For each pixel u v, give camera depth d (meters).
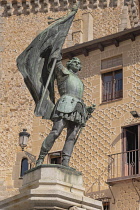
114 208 24.27
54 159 27.08
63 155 10.41
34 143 28.78
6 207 9.84
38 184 9.49
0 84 31.83
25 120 30.09
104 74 27.73
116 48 27.62
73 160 26.67
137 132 25.30
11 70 32.16
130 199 23.86
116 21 32.00
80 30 31.56
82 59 28.66
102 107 26.92
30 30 33.06
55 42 10.80
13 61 32.47
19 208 9.64
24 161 28.95
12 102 31.06
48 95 10.73
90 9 32.78
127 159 25.03
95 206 9.81
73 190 9.69
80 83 10.74
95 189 25.36
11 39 33.16
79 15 32.75
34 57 10.81
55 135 10.24
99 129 26.53
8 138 30.00
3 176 28.92
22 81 31.61
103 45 27.92
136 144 25.16
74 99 10.39
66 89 10.58
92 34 32.09
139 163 24.28
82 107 10.52
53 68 10.49
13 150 29.48
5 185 28.56
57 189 9.36
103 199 24.81
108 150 25.77
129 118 25.73
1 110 30.94
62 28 11.01
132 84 26.39
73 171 9.88
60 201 9.22
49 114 10.55
